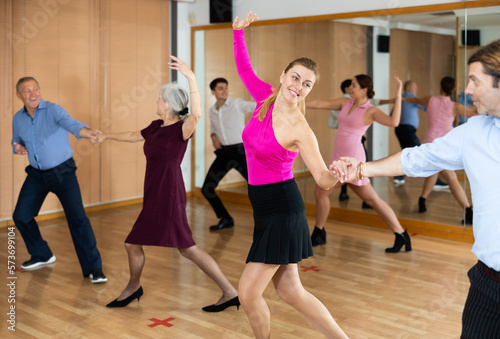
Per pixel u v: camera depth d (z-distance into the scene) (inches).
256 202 90.1
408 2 199.2
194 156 268.1
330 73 220.5
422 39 196.9
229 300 125.6
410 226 206.2
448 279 150.2
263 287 89.7
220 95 213.6
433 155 63.7
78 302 132.4
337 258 169.6
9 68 202.1
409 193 206.2
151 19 246.1
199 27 259.0
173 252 176.7
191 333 114.2
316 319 91.0
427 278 151.0
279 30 233.3
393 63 204.4
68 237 194.2
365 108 181.8
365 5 209.3
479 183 58.7
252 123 89.4
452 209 196.1
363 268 159.8
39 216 219.3
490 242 57.4
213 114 214.1
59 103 215.6
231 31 247.0
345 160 69.7
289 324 118.6
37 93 146.5
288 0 230.5
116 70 234.2
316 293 138.3
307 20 224.8
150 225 122.2
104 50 229.1
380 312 125.8
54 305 130.2
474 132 59.7
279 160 87.2
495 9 181.2
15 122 151.3
